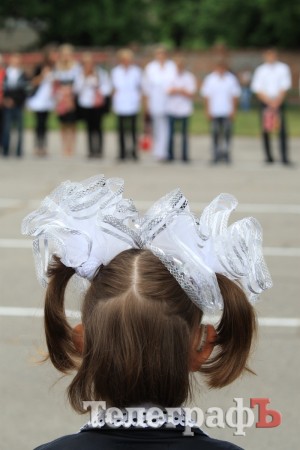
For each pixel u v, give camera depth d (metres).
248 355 2.03
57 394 6.16
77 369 2.04
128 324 1.89
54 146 22.75
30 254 10.73
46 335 2.11
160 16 47.72
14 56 19.33
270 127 18.59
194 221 2.00
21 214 13.28
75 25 44.00
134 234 2.03
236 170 17.94
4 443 5.55
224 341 2.01
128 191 15.11
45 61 19.59
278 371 6.70
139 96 19.06
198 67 40.22
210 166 18.55
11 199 14.53
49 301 2.09
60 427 5.80
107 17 44.22
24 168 17.98
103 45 44.69
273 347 7.27
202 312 1.95
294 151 21.97
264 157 20.59
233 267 2.00
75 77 19.27
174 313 1.91
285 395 6.25
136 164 18.77
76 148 22.19
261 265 2.03
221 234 2.01
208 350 2.01
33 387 6.32
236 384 6.28
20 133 19.53
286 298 8.77
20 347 7.17
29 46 44.56
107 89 19.12
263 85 18.48
